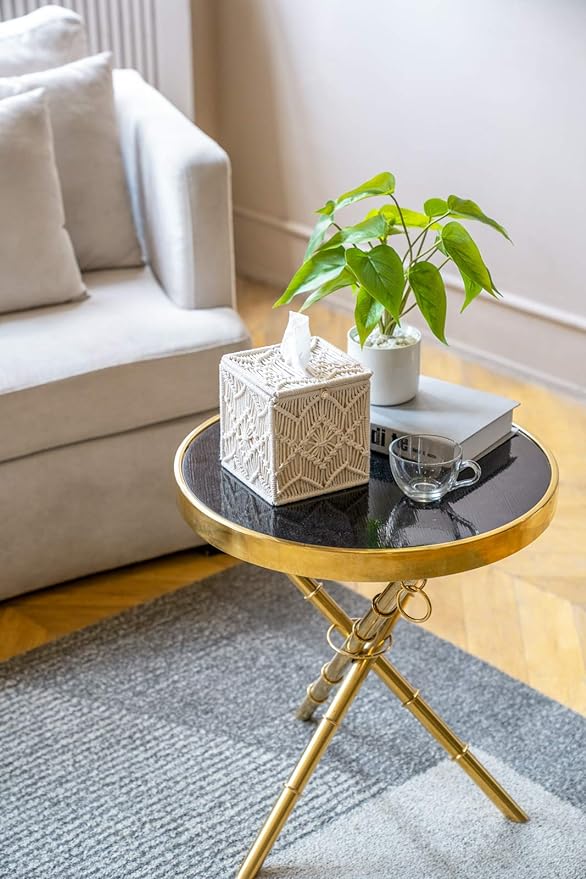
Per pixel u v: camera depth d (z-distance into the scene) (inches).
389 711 81.7
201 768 76.4
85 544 93.9
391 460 62.7
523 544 61.5
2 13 139.4
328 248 64.7
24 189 95.7
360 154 142.2
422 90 131.3
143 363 90.4
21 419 87.1
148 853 69.6
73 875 68.0
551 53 116.5
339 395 62.2
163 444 94.0
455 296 136.1
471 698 82.5
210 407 94.7
